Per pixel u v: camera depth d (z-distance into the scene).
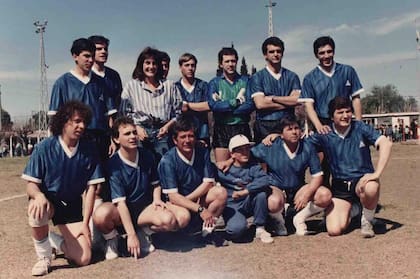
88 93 5.56
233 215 5.45
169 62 6.52
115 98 6.33
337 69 6.09
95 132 5.64
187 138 5.13
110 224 4.91
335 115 5.49
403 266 4.27
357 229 5.77
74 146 4.66
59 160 4.59
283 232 5.67
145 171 5.17
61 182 4.65
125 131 4.95
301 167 5.65
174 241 5.55
